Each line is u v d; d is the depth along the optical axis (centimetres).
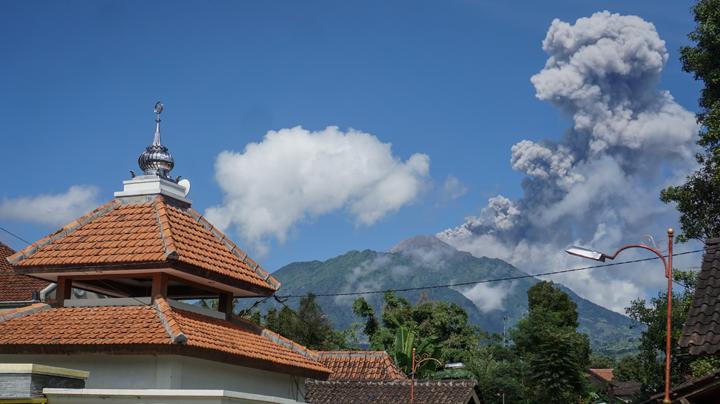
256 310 5650
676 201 3550
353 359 3578
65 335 1862
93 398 1653
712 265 1672
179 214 2233
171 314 1898
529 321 7369
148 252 1975
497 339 7938
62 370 1709
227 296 2239
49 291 2738
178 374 1831
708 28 3366
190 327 1917
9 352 1880
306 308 5566
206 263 2073
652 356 4309
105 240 2070
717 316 1530
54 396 1650
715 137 3234
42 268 2006
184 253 2020
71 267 1991
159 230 2075
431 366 5294
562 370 6519
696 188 3456
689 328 1534
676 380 3553
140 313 1930
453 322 7194
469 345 7138
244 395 1723
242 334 2142
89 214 2178
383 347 6606
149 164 2270
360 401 3175
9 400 1598
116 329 1862
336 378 3462
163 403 1647
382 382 3275
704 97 3491
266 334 2267
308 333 5488
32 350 1859
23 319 1973
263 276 2308
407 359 5094
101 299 2019
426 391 3195
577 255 1599
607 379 9938
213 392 1639
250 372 2094
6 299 2828
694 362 3083
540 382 6519
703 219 3466
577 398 6606
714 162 3312
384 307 7244
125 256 1972
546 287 9169
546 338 6700
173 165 2297
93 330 1870
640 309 4200
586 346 8862
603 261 1609
